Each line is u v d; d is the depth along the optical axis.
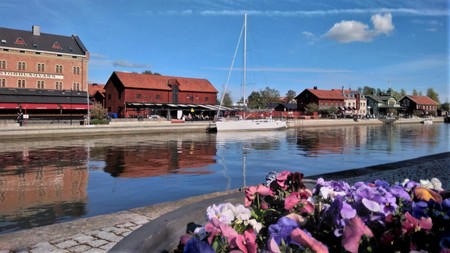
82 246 4.41
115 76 71.38
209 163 23.02
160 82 74.69
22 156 26.00
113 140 40.34
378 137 48.03
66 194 13.85
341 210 1.90
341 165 22.11
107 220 5.50
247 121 56.81
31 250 4.25
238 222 2.18
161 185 15.63
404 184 2.93
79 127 43.75
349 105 112.12
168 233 2.57
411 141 41.38
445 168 12.27
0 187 15.26
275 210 2.55
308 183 3.88
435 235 1.73
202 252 1.59
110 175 18.42
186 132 53.56
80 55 68.19
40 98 61.12
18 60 62.69
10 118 56.84
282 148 32.88
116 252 2.08
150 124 51.25
